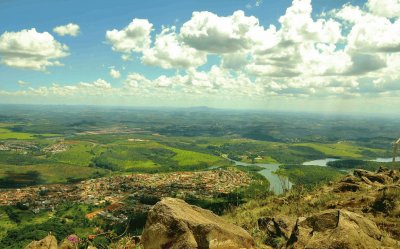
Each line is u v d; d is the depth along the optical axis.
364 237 10.00
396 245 10.51
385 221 16.31
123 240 12.95
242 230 10.70
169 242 9.20
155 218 9.86
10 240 82.69
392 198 18.88
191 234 9.16
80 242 13.07
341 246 9.47
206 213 10.95
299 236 11.47
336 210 11.61
